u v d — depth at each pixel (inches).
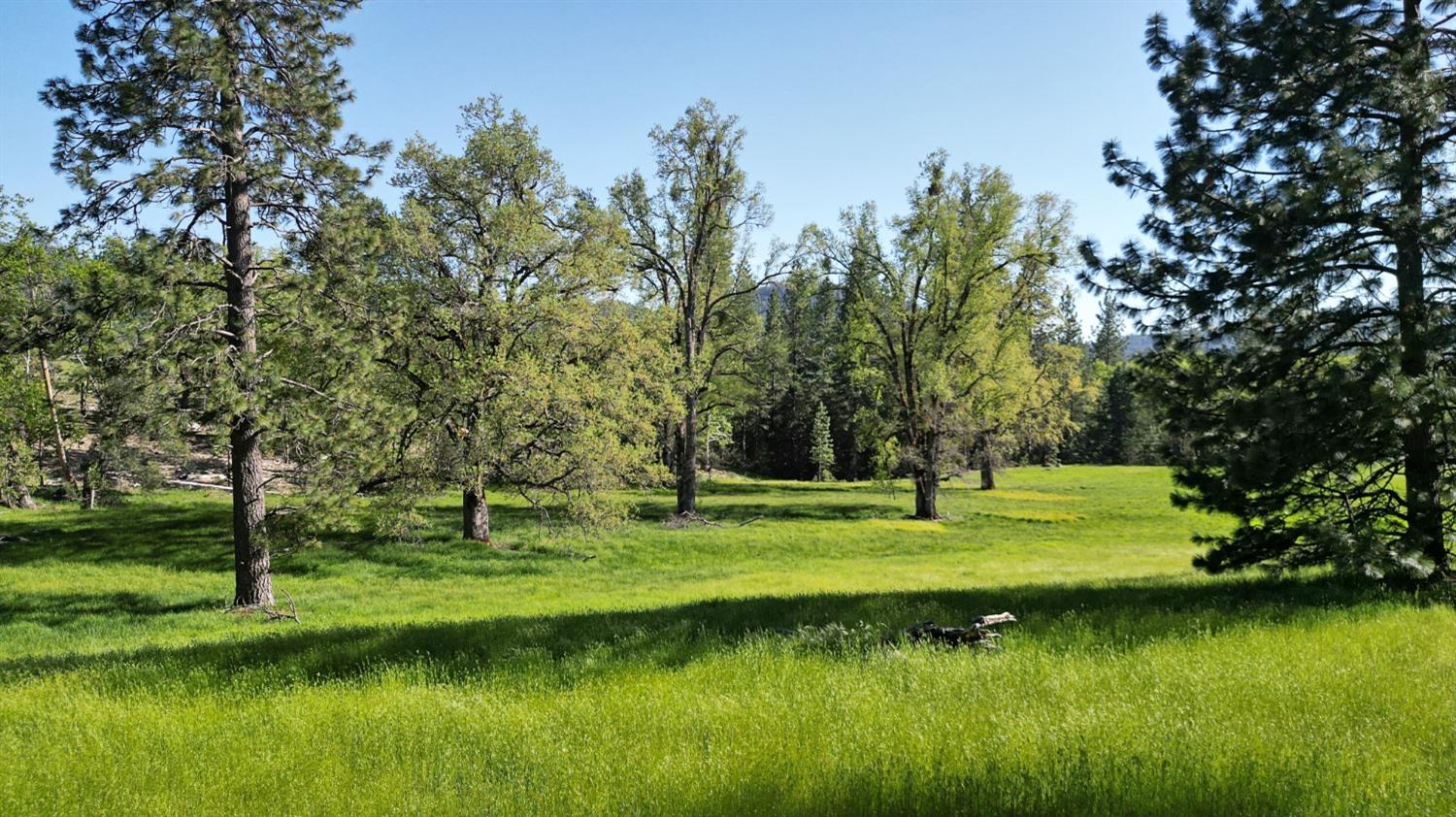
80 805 205.6
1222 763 192.5
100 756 242.5
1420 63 426.6
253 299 663.1
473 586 874.8
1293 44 458.0
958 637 360.8
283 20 672.4
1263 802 173.3
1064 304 1695.4
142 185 581.3
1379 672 267.1
